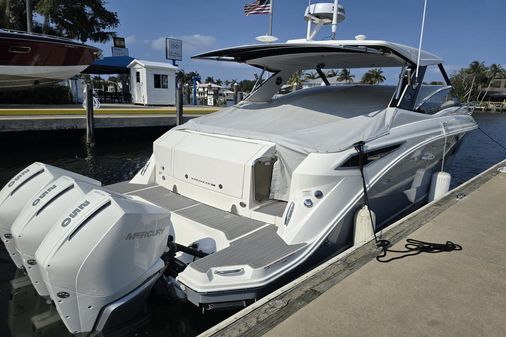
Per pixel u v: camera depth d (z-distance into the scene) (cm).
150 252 242
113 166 920
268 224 317
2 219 300
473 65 6500
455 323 216
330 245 312
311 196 301
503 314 225
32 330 267
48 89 1656
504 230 357
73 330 223
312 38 507
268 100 512
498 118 4188
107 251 214
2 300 301
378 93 474
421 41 406
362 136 346
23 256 257
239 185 330
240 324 210
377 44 376
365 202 332
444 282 260
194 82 2386
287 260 272
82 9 2211
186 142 388
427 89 464
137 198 374
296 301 233
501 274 273
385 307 229
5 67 807
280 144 336
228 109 477
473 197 461
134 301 237
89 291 217
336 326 211
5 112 1079
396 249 309
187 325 278
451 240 332
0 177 768
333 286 250
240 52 428
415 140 405
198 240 305
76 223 210
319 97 471
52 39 833
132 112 1326
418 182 449
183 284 249
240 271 253
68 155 1018
